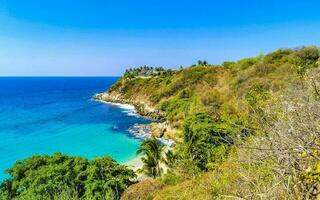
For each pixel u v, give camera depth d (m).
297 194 4.03
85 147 65.19
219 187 6.49
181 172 28.48
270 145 4.56
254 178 4.91
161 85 124.38
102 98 157.88
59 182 33.56
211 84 92.06
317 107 4.70
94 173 35.34
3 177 48.25
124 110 117.50
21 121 97.25
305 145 4.11
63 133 78.75
